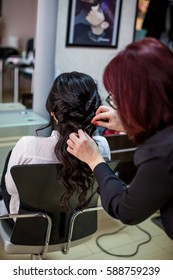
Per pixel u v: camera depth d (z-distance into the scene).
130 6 2.39
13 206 1.33
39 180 1.18
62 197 1.25
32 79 2.18
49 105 1.21
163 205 0.82
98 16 2.25
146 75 0.72
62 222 1.33
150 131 0.77
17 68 2.27
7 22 2.24
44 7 1.98
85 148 0.98
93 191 1.30
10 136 1.84
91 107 1.17
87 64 2.33
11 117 1.98
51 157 1.22
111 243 2.11
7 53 2.29
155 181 0.76
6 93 2.26
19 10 2.15
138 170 0.78
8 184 1.28
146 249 2.07
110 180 0.91
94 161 0.97
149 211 0.81
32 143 1.21
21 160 1.21
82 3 2.17
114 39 2.38
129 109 0.75
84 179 1.21
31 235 1.31
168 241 2.16
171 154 0.74
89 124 1.18
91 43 2.29
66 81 1.17
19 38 2.24
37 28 2.03
